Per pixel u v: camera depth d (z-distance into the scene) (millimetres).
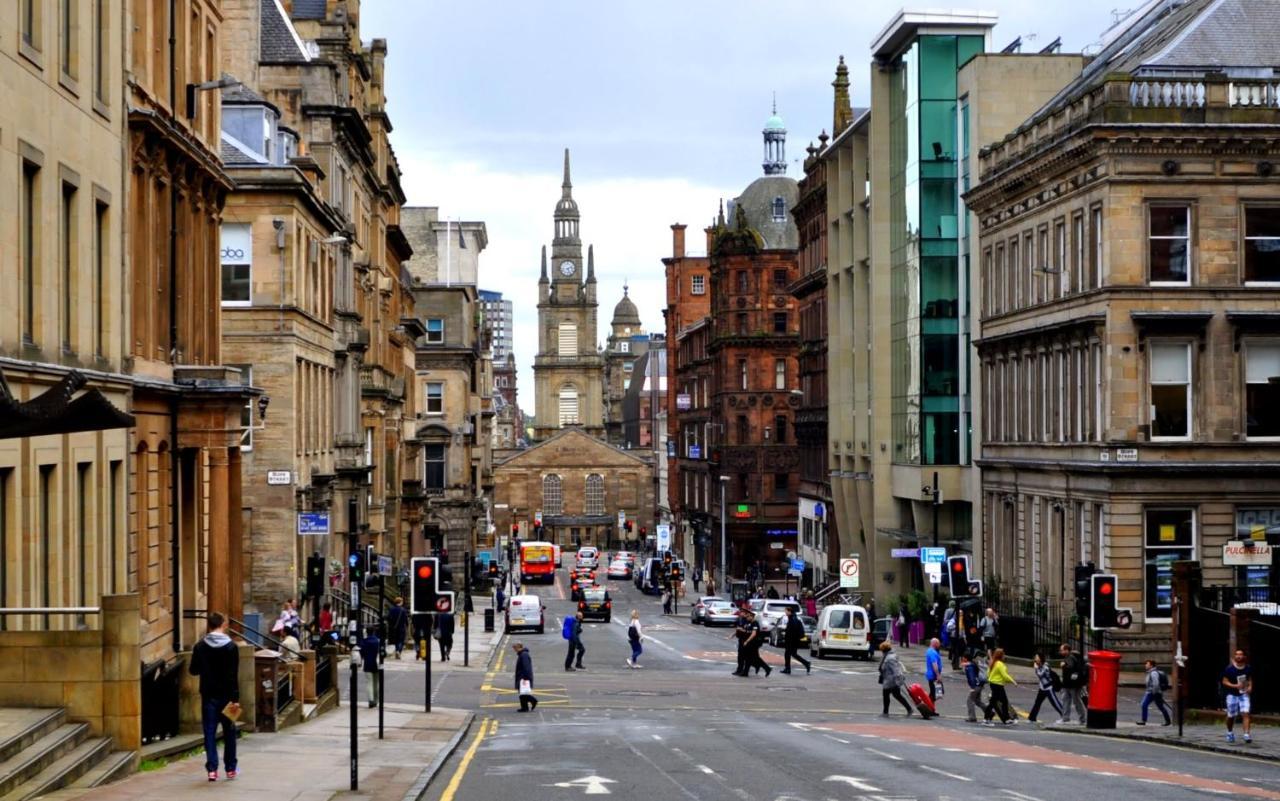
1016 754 28156
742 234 135250
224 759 22922
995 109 64375
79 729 22375
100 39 29688
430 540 117688
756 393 133875
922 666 58125
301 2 73375
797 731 33125
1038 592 55750
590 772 24594
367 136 69625
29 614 24062
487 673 52562
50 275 26438
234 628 34594
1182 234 48781
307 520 51031
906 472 71875
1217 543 48344
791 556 114125
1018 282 58344
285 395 51438
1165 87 48812
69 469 27375
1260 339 48781
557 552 183375
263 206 51188
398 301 90000
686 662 61469
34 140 25531
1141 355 48562
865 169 82500
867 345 82250
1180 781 23453
